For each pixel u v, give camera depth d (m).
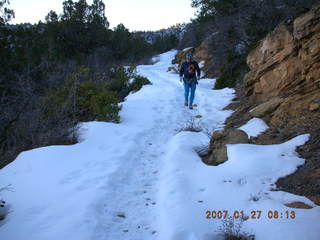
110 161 5.29
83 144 5.91
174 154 5.46
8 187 4.43
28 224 3.52
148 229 3.57
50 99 7.98
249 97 8.61
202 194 4.11
